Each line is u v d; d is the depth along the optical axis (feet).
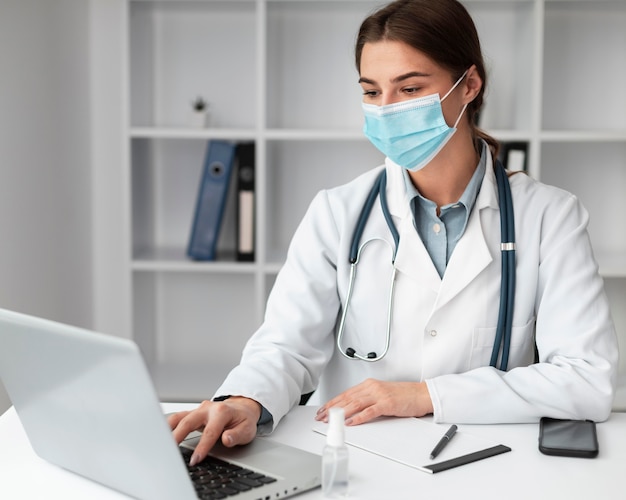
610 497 3.66
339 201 5.55
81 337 3.34
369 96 5.24
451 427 4.46
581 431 4.42
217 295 10.54
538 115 9.12
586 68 9.94
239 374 4.77
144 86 10.01
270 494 3.56
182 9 10.00
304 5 9.73
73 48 9.73
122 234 10.33
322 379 5.69
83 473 3.86
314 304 5.31
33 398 3.79
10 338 3.68
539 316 5.12
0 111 8.29
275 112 10.14
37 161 9.03
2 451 4.20
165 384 9.62
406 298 5.25
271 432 4.50
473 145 5.43
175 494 3.42
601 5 9.65
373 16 5.13
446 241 5.34
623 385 9.55
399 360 5.29
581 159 10.07
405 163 5.23
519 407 4.61
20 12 8.61
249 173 9.55
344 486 3.63
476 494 3.67
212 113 10.19
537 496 3.66
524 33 9.47
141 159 9.96
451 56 5.04
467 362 5.21
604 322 4.96
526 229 5.26
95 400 3.46
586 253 5.18
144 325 10.18
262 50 9.29
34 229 8.98
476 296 5.20
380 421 4.63
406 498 3.63
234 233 10.26
